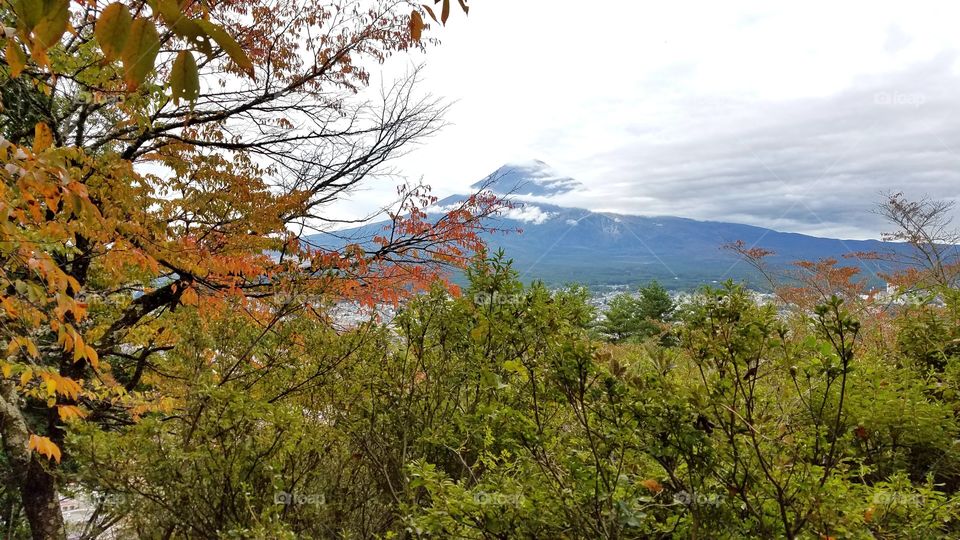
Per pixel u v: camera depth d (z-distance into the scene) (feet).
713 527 6.01
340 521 11.85
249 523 9.75
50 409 16.87
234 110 18.56
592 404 6.88
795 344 6.22
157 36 2.26
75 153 7.03
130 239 13.17
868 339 12.03
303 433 11.18
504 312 8.45
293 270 15.28
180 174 16.31
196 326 14.08
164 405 14.07
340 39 18.44
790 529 5.73
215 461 9.92
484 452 9.29
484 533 6.48
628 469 7.47
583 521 6.41
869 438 7.99
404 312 13.05
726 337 6.18
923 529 5.82
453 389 12.17
